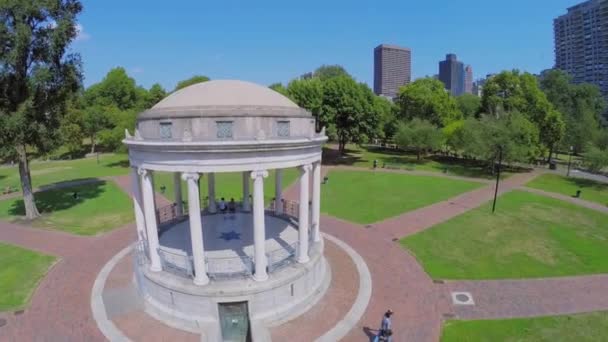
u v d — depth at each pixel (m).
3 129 30.50
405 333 17.64
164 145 16.92
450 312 19.50
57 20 32.12
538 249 28.31
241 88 19.73
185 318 18.30
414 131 70.38
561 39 132.75
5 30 29.62
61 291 21.62
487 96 74.31
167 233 25.80
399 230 32.47
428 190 48.16
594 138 64.94
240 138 17.64
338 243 28.84
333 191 47.38
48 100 34.28
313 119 21.77
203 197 43.53
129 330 17.95
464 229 32.84
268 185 51.06
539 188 49.56
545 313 19.50
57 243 29.31
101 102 96.50
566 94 91.06
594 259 26.47
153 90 91.62
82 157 85.00
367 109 68.44
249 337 18.56
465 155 74.38
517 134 56.53
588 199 43.75
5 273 24.05
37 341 17.03
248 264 20.69
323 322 18.61
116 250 27.80
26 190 35.78
